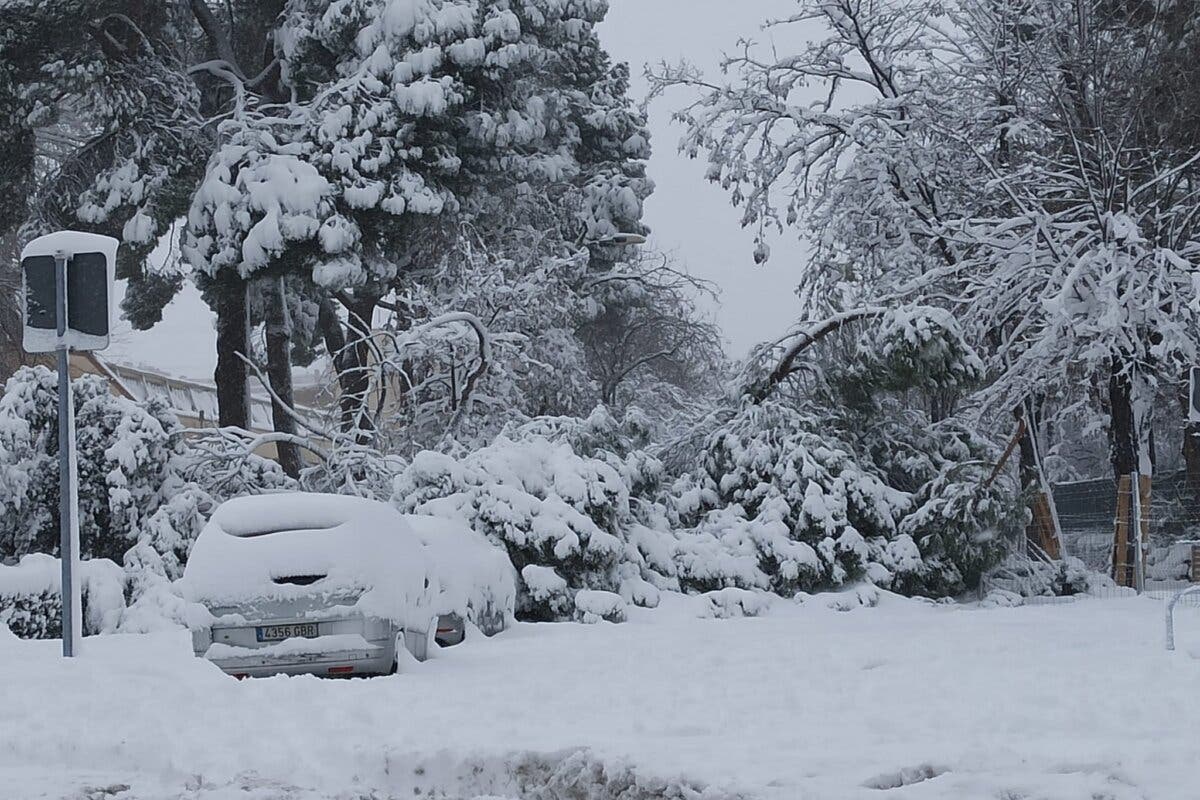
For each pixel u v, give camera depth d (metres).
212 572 12.39
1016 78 27.56
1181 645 13.51
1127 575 24.89
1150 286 24.89
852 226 28.67
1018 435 23.84
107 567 19.33
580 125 47.25
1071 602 22.30
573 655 14.14
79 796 7.54
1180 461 46.78
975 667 11.98
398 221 33.84
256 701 10.19
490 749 7.88
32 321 12.15
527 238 39.16
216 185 32.97
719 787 7.03
